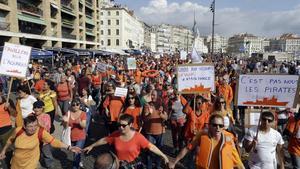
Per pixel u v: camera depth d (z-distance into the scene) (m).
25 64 7.11
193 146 4.41
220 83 11.48
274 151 4.86
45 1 47.00
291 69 25.09
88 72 14.85
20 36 38.44
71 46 61.91
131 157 4.38
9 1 36.59
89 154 7.89
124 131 4.31
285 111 8.71
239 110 11.33
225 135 4.16
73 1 62.09
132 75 15.75
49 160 6.75
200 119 6.62
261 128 4.88
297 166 5.64
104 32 100.19
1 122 6.18
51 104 8.26
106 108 8.10
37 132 5.00
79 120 6.41
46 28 47.31
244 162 5.26
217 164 4.09
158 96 8.80
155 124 7.12
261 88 5.43
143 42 146.88
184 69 7.22
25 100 6.74
